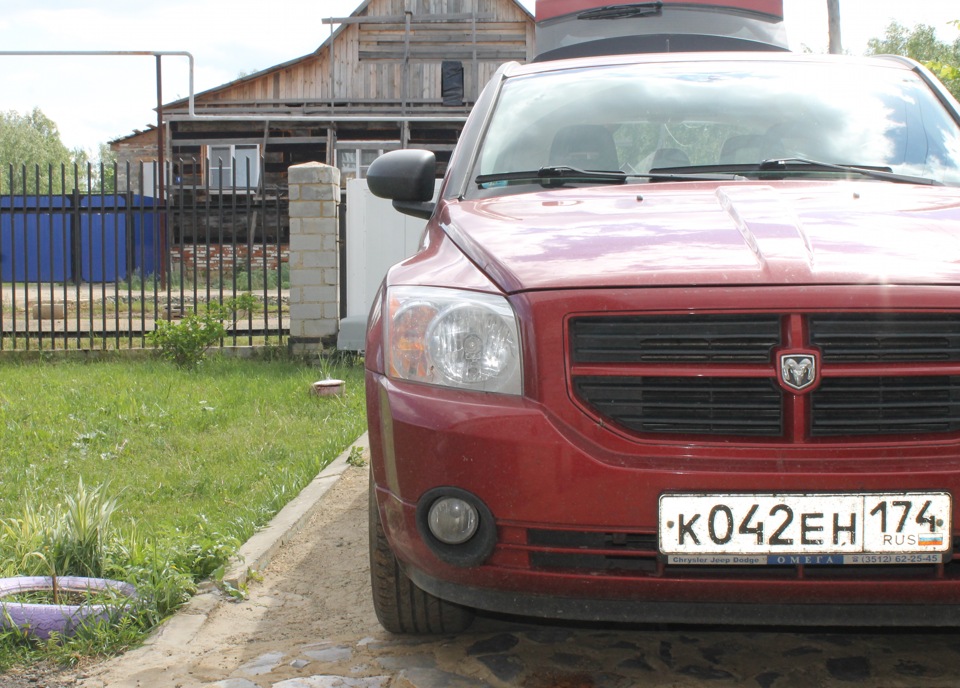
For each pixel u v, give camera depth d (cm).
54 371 949
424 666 312
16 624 328
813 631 322
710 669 310
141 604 346
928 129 391
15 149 7800
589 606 258
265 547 422
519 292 262
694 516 246
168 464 581
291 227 1042
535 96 423
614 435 251
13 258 1072
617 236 288
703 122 393
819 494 245
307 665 314
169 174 1085
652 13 719
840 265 257
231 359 1041
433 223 356
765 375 250
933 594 248
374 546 314
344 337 995
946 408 251
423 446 260
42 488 520
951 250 269
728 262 262
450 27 3091
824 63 438
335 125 2647
